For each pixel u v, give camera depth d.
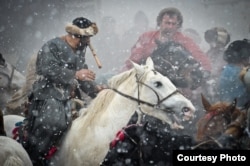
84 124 6.56
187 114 6.41
